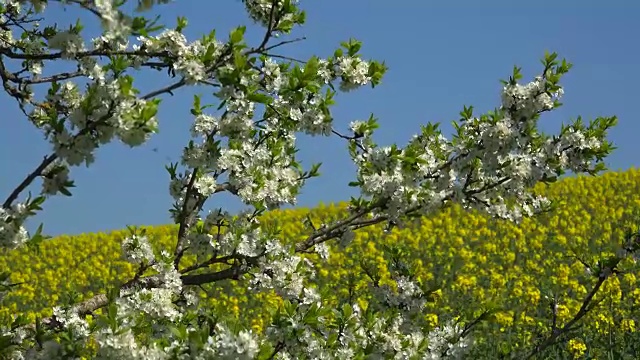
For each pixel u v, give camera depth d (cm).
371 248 1702
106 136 380
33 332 458
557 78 524
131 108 382
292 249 584
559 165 573
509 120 526
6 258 2270
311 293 529
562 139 569
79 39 445
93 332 423
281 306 441
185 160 564
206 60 444
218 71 447
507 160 556
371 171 563
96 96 379
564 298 1143
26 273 2041
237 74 438
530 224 1886
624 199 2203
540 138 572
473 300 1301
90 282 1961
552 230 1903
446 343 534
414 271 597
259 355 394
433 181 580
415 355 501
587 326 1016
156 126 381
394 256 604
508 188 579
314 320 440
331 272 1501
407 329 564
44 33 545
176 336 416
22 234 404
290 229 2145
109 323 402
